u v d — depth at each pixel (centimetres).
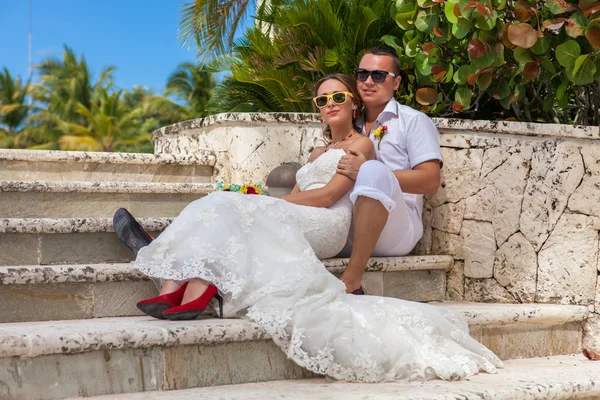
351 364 279
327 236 352
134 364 254
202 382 266
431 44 458
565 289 380
